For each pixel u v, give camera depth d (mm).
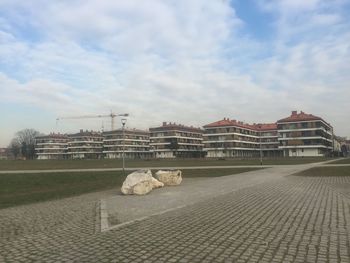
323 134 147250
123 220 12078
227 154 162125
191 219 11820
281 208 13961
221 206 14617
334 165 47469
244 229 10227
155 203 16234
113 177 36062
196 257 7559
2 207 17750
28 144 184250
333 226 10609
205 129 168375
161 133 183125
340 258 7535
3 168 57844
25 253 8242
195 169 44500
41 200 20359
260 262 7246
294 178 29766
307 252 7945
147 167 54250
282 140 145750
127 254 7828
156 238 9234
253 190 20625
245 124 178625
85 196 21344
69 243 9039
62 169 50719
